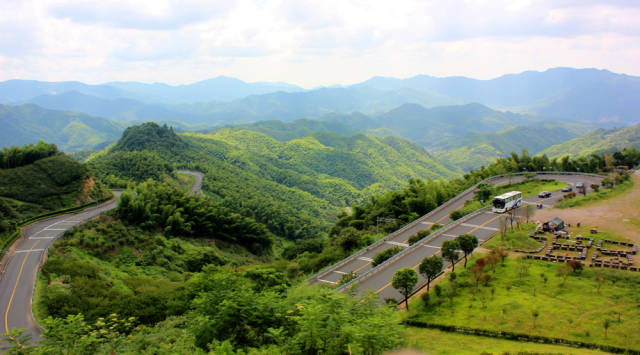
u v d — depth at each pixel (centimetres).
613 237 6116
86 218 8375
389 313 2911
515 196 8331
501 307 4169
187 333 3152
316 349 2456
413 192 10550
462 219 7744
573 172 11781
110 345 3044
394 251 6303
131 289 5919
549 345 3456
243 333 2789
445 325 3922
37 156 10038
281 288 4366
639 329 3556
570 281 4625
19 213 8012
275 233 14412
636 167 12181
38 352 2525
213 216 10438
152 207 9444
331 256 7825
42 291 5019
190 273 7419
